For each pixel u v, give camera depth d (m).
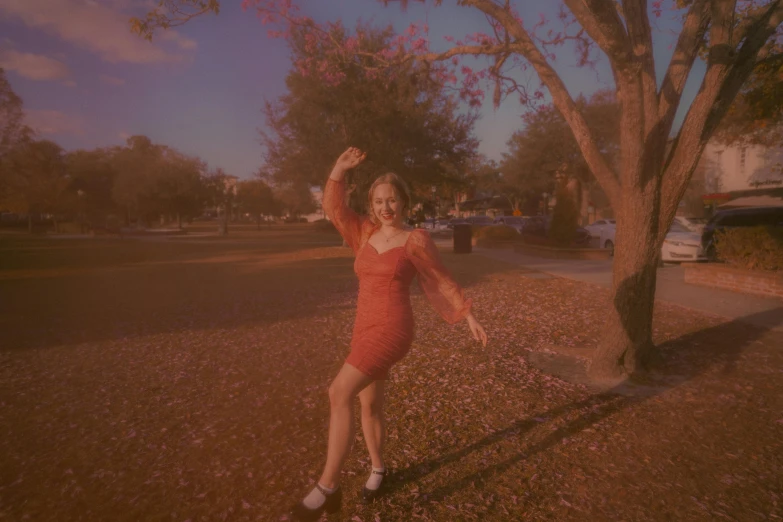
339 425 2.60
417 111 20.86
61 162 48.72
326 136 22.00
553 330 6.96
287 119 22.27
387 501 2.91
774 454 3.40
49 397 4.74
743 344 5.99
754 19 4.78
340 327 7.55
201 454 3.54
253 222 100.06
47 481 3.21
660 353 5.47
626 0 4.73
